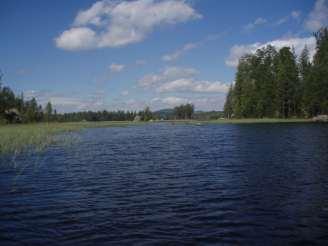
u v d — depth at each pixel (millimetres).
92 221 12461
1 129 55500
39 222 12391
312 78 100000
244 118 115875
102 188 17812
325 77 96938
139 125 109938
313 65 104250
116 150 35875
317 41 104312
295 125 77938
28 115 100750
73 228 11742
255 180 19000
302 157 27078
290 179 19016
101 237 10898
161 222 12297
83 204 14781
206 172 21969
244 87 115375
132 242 10484
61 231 11461
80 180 19922
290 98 108938
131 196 16078
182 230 11469
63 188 17844
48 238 10852
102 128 90500
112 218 12789
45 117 116812
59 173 22188
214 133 60562
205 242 10453
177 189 17344
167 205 14477
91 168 24203
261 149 33281
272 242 10414
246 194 16016
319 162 24438
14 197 16016
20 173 22125
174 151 34312
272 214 13023
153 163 26391
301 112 109312
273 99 109938
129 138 53219
